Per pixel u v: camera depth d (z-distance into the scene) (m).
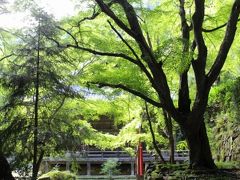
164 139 16.64
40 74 11.21
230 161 12.73
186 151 26.66
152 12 11.14
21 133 11.19
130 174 27.61
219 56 10.09
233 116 13.74
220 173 10.01
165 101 10.23
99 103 14.06
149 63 10.02
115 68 12.12
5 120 11.68
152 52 10.30
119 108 14.60
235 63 13.61
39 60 11.36
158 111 14.78
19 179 12.26
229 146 14.05
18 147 11.52
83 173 27.81
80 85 12.86
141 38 10.04
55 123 11.62
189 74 14.10
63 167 23.70
